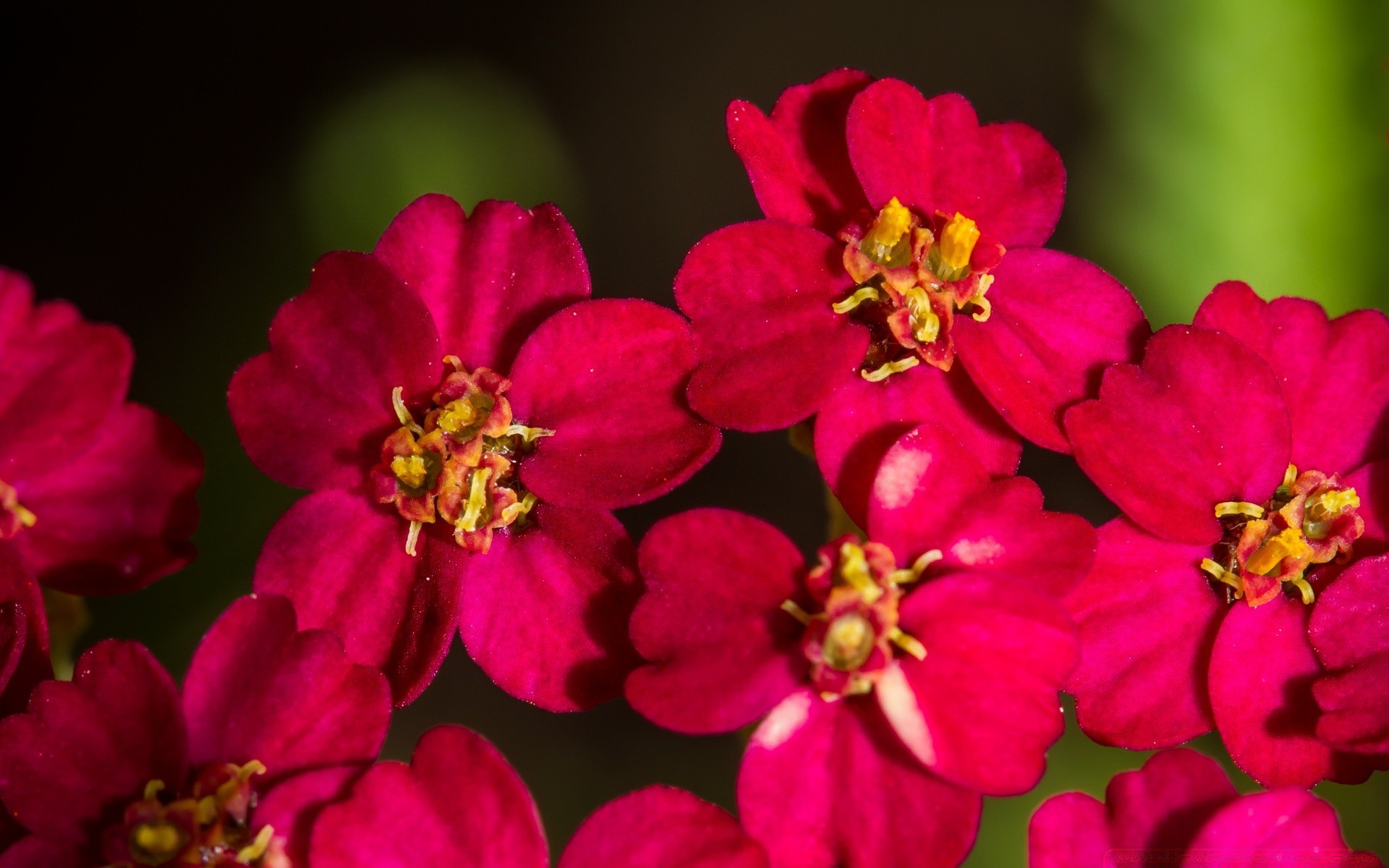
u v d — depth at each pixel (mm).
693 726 59
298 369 61
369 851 59
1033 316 62
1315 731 61
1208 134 78
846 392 61
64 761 60
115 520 62
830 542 59
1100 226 80
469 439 61
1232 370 61
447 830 59
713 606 59
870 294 62
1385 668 61
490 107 91
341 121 88
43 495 62
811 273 62
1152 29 78
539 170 92
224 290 81
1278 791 59
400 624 61
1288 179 78
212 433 78
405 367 61
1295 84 78
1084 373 62
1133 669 61
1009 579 59
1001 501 60
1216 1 78
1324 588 62
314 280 61
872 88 62
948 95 63
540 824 59
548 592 61
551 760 93
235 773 60
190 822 59
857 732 59
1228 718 61
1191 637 61
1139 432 61
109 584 62
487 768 59
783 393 61
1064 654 59
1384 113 77
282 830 59
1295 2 78
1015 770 59
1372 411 62
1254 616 61
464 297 62
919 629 59
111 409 61
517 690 61
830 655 59
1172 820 59
